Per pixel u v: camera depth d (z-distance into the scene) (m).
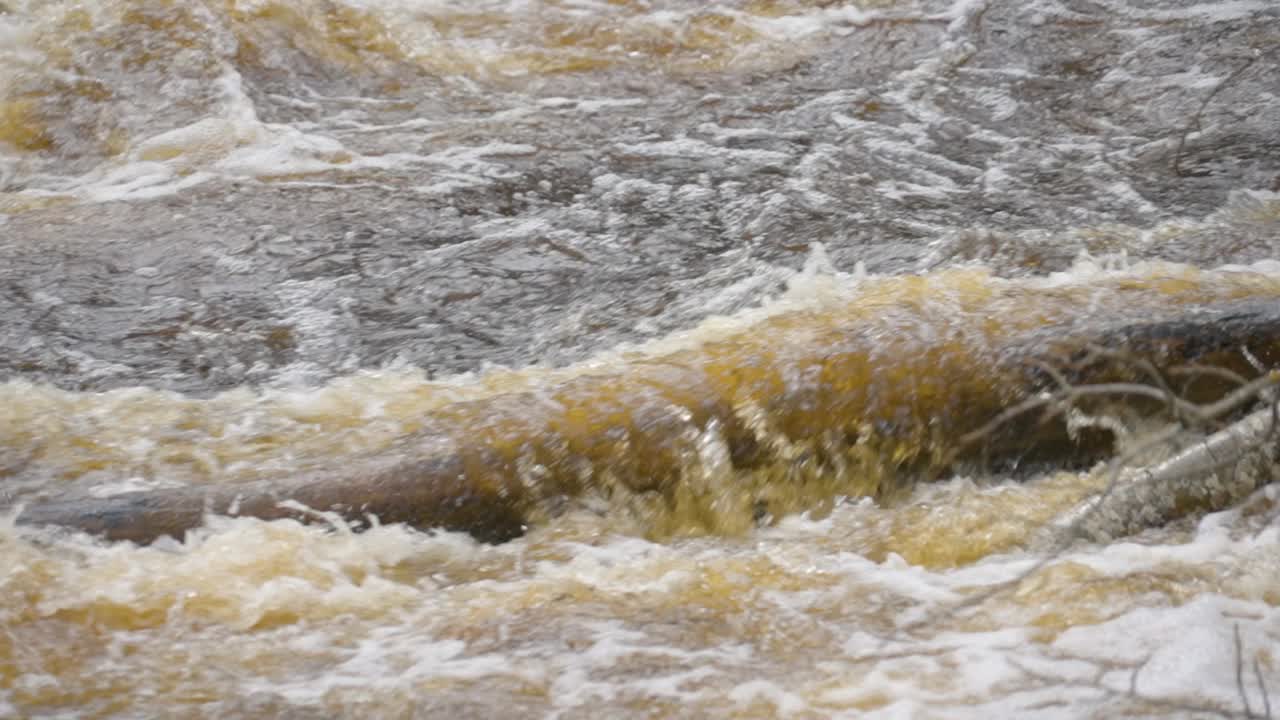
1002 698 16.81
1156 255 27.31
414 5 41.41
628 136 35.97
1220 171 33.06
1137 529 20.33
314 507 20.36
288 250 30.36
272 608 18.89
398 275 29.30
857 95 38.16
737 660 17.80
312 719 16.88
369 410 23.98
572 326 26.94
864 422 21.50
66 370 25.78
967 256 27.91
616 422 21.31
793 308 25.59
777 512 21.30
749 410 21.44
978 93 38.19
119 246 30.52
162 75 37.81
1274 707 16.33
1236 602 18.50
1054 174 33.44
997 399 21.52
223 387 25.23
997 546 20.23
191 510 20.17
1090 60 39.84
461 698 17.17
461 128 36.38
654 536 20.95
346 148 35.19
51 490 21.34
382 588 19.39
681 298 27.62
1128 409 21.45
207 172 34.03
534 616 18.78
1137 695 16.69
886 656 17.73
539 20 41.62
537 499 20.91
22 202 32.72
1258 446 20.66
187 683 17.59
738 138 35.75
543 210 32.09
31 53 38.22
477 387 24.69
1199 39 40.59
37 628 18.45
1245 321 21.66
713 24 41.62
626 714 16.84
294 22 40.03
